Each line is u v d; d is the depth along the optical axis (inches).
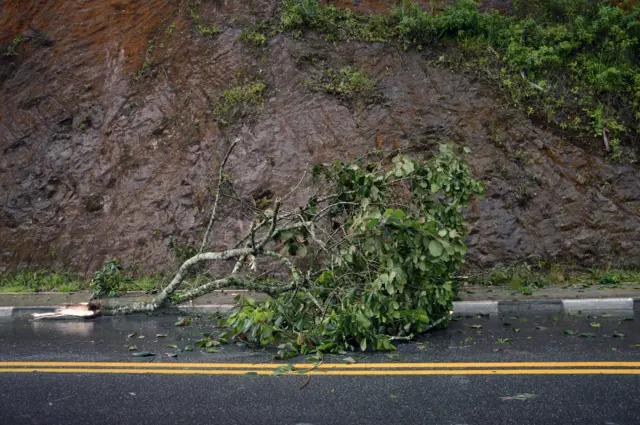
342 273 267.3
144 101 483.5
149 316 317.1
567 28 490.3
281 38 486.9
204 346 245.4
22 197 464.1
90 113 487.2
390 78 465.4
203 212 431.2
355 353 229.8
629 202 409.1
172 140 462.9
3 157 480.7
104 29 523.8
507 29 489.7
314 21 496.1
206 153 449.7
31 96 501.7
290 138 443.8
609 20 481.4
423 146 433.1
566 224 403.2
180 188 442.6
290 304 256.2
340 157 434.6
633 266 392.2
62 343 255.0
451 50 480.1
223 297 356.8
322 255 382.6
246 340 251.3
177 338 261.0
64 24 529.0
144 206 442.6
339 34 491.8
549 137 431.8
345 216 293.4
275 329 237.5
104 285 371.9
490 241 398.9
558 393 173.9
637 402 165.2
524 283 370.0
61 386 190.5
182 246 412.5
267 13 508.1
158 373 204.1
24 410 168.6
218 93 472.7
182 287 385.7
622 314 294.4
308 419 157.9
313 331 242.4
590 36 475.8
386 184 284.7
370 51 480.4
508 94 450.9
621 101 453.1
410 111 448.5
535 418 155.1
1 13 534.3
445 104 449.1
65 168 469.7
